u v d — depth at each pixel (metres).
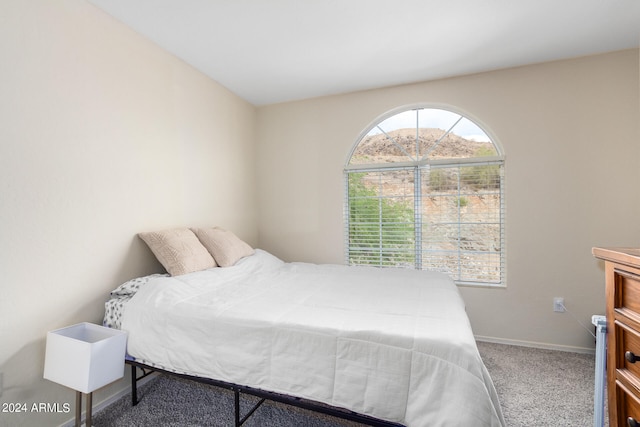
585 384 2.08
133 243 2.10
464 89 2.85
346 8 1.89
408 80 2.95
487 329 2.79
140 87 2.15
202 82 2.77
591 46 2.37
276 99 3.42
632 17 1.98
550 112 2.61
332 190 3.32
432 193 3.01
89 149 1.81
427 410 1.14
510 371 2.25
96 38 1.85
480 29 2.12
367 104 3.18
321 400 1.30
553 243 2.62
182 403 1.91
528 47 2.37
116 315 1.77
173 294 1.77
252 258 2.65
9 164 1.44
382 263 3.18
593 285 2.53
